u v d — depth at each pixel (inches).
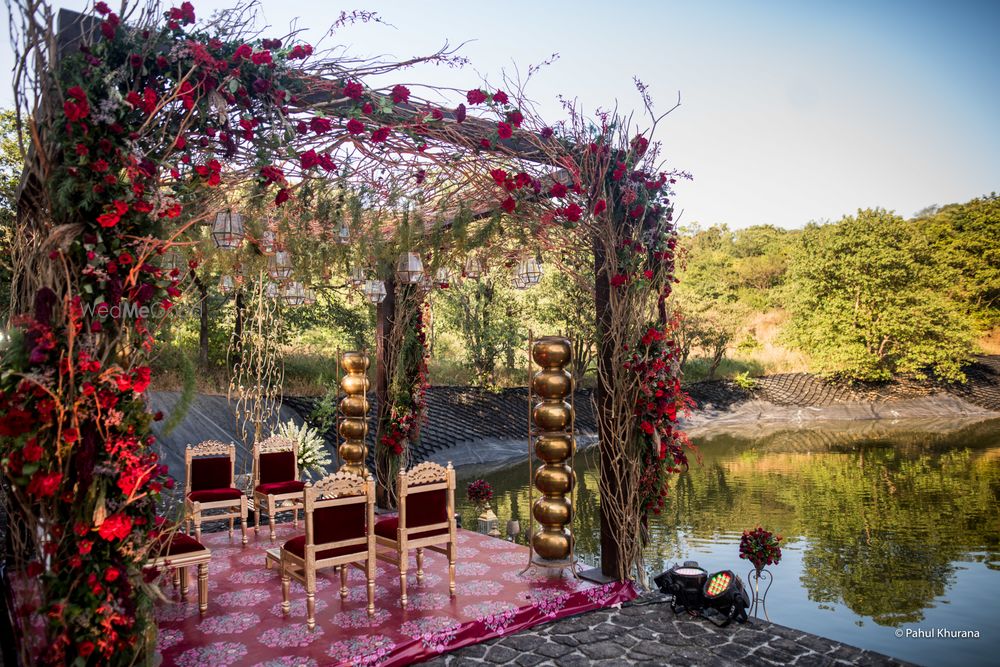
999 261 1235.9
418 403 297.1
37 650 110.8
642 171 190.7
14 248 130.6
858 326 1036.5
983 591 292.0
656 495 195.3
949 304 1055.0
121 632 112.7
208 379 510.6
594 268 199.2
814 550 349.7
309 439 373.7
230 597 183.5
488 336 752.3
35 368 103.2
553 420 198.1
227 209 161.0
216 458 241.8
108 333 110.5
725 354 1124.5
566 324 743.1
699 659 149.3
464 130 165.9
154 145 115.1
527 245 209.9
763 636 162.2
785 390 1010.7
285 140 131.9
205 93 119.8
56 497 107.1
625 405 191.8
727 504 448.8
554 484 198.7
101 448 110.3
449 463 183.8
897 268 1024.9
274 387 376.5
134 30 113.0
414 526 176.2
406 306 294.0
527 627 171.2
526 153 178.9
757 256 1683.1
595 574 195.8
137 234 112.3
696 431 849.5
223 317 527.5
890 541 363.9
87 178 106.4
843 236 1063.6
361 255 211.8
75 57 107.3
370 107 144.7
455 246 211.9
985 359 1122.0
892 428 850.8
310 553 160.7
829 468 580.4
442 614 168.4
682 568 186.5
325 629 160.2
